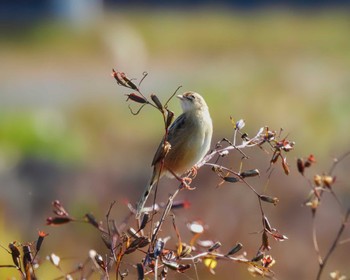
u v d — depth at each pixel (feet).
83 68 108.78
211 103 76.89
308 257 37.17
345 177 45.47
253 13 161.38
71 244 38.24
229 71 99.09
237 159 42.24
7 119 72.95
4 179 47.93
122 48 116.88
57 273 29.32
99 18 146.41
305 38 130.52
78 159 59.26
